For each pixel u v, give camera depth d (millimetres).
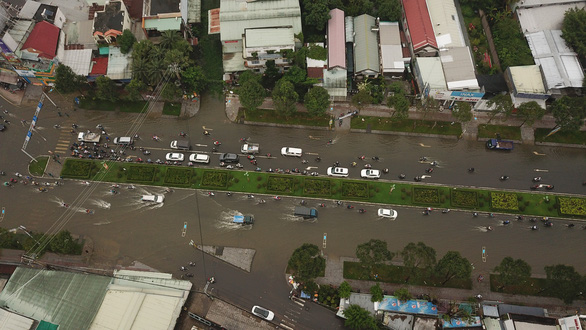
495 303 86500
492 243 95812
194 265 93438
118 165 104125
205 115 111812
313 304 89562
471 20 124625
